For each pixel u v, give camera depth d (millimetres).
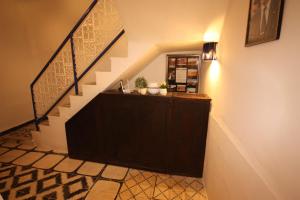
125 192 2193
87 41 2875
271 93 899
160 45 2635
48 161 2812
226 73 1683
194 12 1879
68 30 4125
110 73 2521
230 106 1527
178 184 2365
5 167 2637
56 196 2102
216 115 1994
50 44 4277
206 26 1983
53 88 3238
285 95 779
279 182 794
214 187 1843
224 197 1499
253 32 1115
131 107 2471
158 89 2480
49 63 2891
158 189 2262
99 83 2582
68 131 2822
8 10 3705
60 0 4039
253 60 1122
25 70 4172
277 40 863
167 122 2398
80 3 3953
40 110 3279
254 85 1096
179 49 3377
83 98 2686
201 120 2311
